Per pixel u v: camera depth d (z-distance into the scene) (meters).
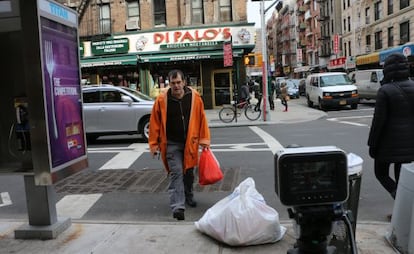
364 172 7.88
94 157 10.60
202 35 26.09
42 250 4.53
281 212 5.81
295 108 26.66
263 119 19.03
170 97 5.48
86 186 7.50
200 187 7.19
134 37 26.72
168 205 6.27
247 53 26.59
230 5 26.31
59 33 4.66
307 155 2.37
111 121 13.14
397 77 5.07
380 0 42.41
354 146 10.86
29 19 4.19
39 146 4.36
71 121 4.86
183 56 25.92
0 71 5.18
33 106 4.30
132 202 6.47
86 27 27.84
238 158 9.70
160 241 4.66
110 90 13.39
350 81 25.38
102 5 27.75
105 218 5.78
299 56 84.50
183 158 5.57
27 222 5.46
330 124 16.59
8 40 5.12
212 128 17.50
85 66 27.12
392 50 33.59
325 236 2.59
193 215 5.74
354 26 50.16
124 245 4.60
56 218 5.05
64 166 4.65
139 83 27.19
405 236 4.15
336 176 2.40
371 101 28.69
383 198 6.32
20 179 8.43
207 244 4.54
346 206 3.70
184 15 26.67
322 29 68.81
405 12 36.91
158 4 27.12
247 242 4.42
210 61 26.50
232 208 4.48
